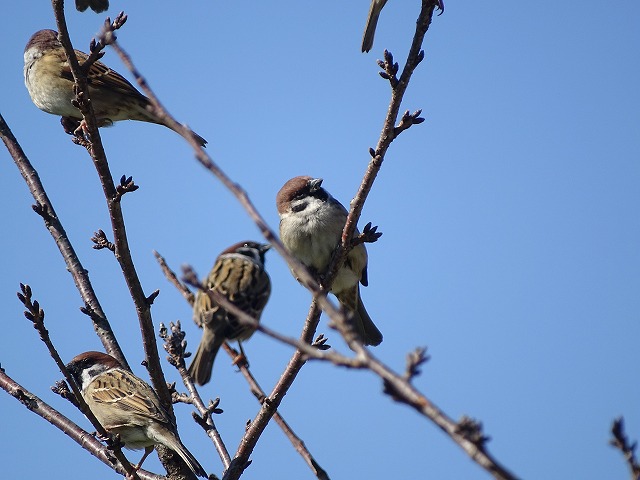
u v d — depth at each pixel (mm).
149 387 12070
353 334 4734
